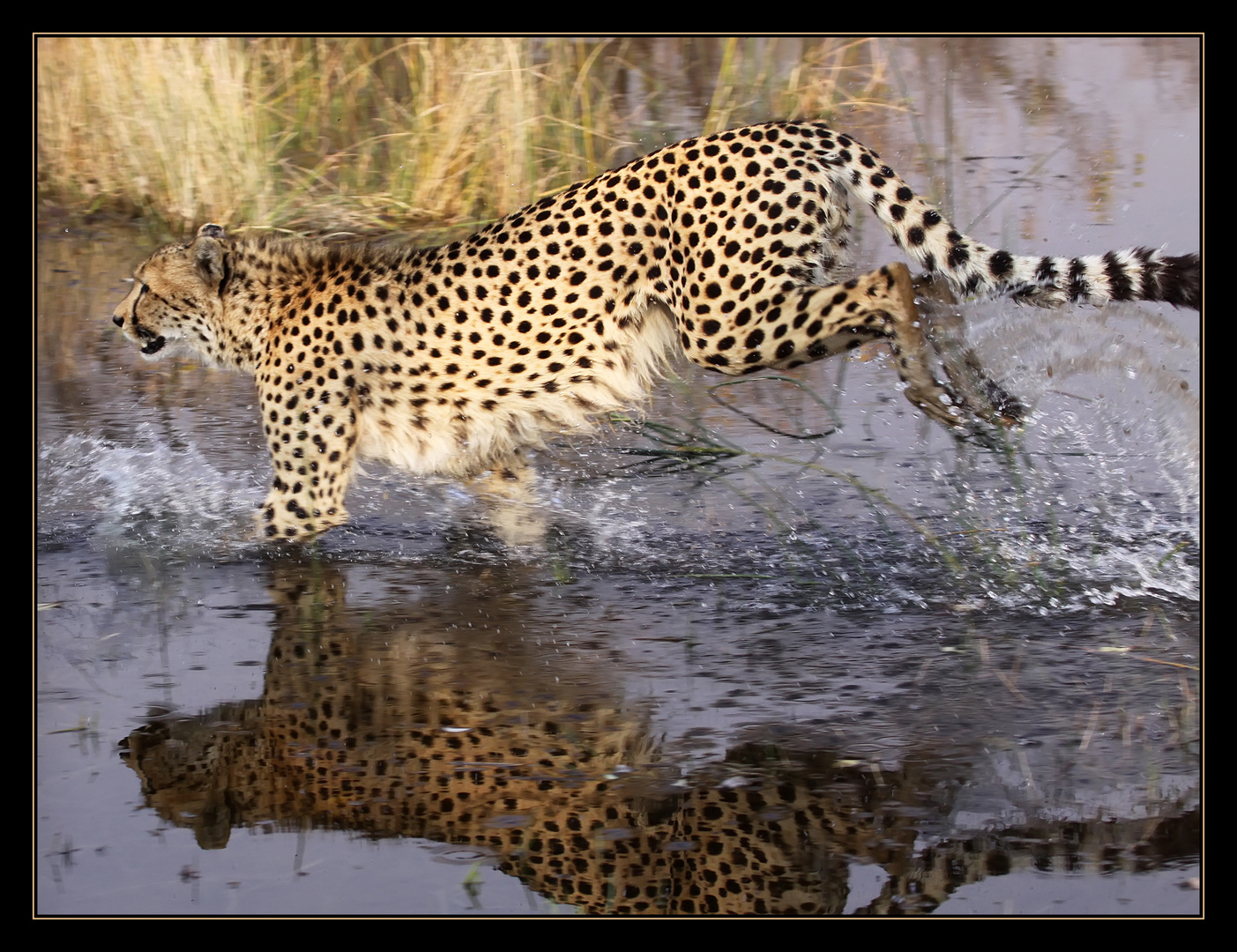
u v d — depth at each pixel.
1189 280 9.42
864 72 20.05
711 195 9.78
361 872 5.74
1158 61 21.36
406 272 10.47
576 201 10.16
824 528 10.02
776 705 7.18
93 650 8.06
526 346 10.26
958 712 7.07
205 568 9.62
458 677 7.62
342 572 9.51
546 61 19.42
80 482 11.25
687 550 9.73
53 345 14.19
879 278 9.45
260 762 6.68
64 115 18.23
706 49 20.41
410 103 18.55
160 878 5.71
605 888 5.62
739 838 5.92
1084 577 9.02
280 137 18.08
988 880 5.61
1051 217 15.70
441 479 11.47
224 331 11.07
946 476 10.82
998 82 20.33
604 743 6.79
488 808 6.20
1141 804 6.14
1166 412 11.19
